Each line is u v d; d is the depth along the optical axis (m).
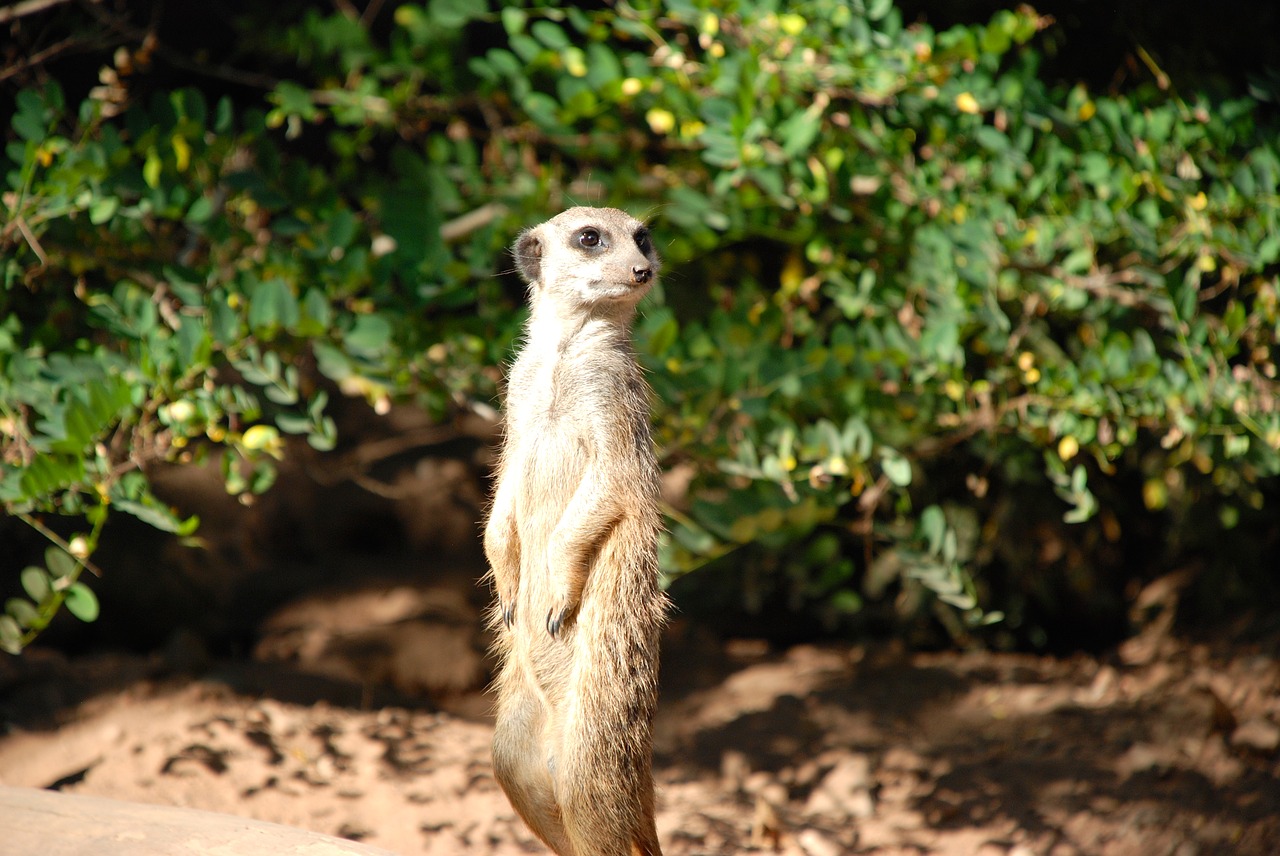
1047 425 8.43
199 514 12.97
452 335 8.59
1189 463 11.17
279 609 12.41
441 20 7.98
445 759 8.91
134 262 8.36
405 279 8.04
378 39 15.16
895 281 9.11
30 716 9.02
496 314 8.87
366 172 10.89
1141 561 12.45
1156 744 9.34
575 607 5.57
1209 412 8.08
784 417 8.41
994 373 8.53
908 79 7.80
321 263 7.82
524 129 9.26
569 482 5.72
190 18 15.48
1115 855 8.01
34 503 6.92
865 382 8.39
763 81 7.88
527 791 5.77
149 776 8.12
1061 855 7.99
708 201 8.54
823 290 9.84
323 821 7.90
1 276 7.66
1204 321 8.03
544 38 8.06
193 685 9.70
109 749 8.50
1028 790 8.84
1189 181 8.20
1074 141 8.44
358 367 7.91
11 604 6.92
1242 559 11.55
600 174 9.25
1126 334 9.02
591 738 5.46
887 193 8.80
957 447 11.16
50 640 10.79
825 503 8.34
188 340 6.98
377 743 9.02
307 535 13.88
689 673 11.80
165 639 11.37
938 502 11.45
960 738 9.96
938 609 11.84
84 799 5.45
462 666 11.10
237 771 8.32
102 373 7.30
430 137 9.83
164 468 11.59
